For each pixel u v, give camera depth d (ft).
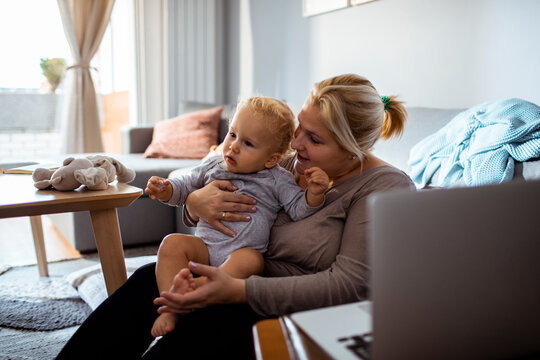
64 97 13.44
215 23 15.28
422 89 8.54
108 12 13.17
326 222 3.52
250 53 14.23
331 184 3.91
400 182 3.49
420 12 8.45
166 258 3.62
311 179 3.45
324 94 3.47
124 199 4.64
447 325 1.78
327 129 3.46
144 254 8.90
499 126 4.79
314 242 3.49
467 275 1.77
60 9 12.74
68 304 6.68
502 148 4.64
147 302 3.60
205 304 2.99
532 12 6.57
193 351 2.93
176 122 11.53
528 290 1.88
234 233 3.78
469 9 7.54
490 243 1.78
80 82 13.15
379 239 1.66
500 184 1.80
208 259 3.85
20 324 6.03
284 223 3.85
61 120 13.83
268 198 3.92
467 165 4.87
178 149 11.01
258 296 2.97
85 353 3.34
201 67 15.20
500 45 7.06
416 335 1.75
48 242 9.89
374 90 3.57
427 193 1.70
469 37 7.57
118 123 14.71
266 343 2.18
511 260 1.82
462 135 5.19
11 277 7.73
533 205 1.84
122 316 3.50
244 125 3.89
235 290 2.97
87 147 13.34
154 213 9.48
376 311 1.69
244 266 3.57
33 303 6.67
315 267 3.50
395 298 1.70
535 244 1.85
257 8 13.71
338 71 10.68
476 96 7.52
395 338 1.72
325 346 1.96
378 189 3.43
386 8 9.20
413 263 1.70
